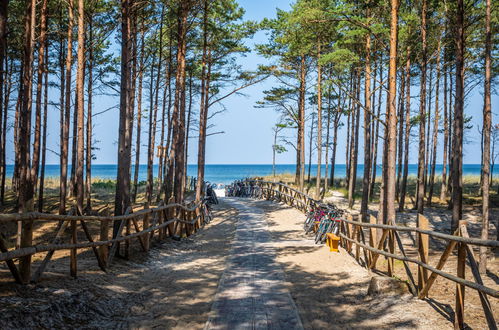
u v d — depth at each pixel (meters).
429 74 23.39
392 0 10.21
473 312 5.16
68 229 14.55
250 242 11.98
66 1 14.14
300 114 24.69
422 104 17.62
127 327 4.86
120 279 6.83
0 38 5.97
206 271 8.11
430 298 5.84
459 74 10.47
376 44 16.20
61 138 18.83
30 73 11.95
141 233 8.95
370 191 25.77
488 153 9.86
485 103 10.15
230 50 19.45
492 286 7.07
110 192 28.45
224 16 18.50
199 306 5.80
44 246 5.29
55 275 5.90
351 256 9.79
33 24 11.22
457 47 10.59
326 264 8.91
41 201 17.14
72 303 4.95
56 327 4.33
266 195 27.80
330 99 28.78
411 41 16.20
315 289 6.87
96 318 4.95
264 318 5.29
